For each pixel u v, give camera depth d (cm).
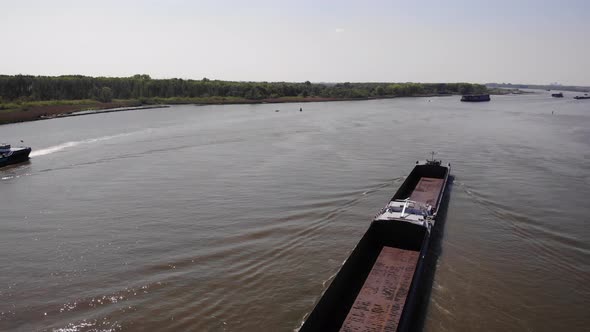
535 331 1906
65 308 2070
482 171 4828
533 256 2631
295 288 2244
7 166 5059
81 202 3700
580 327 1939
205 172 4766
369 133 7938
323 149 6231
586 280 2350
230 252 2672
